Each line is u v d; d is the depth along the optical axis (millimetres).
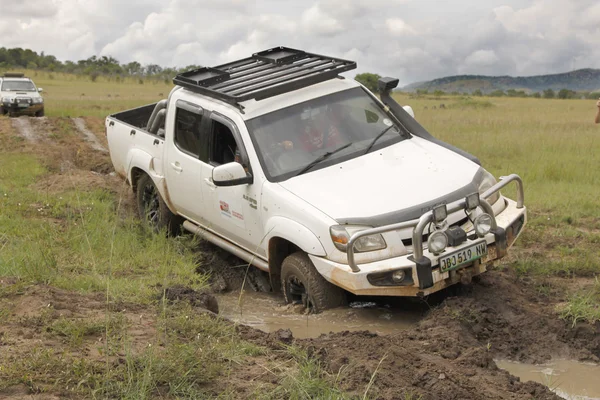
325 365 4461
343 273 5656
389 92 7531
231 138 7152
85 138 16781
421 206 5871
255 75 7746
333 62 7781
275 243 6520
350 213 5797
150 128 9000
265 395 3951
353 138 6910
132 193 10383
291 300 6512
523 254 7555
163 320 5062
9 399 3771
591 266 7035
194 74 8039
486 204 5949
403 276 5582
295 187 6309
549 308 5977
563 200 10008
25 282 5824
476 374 4555
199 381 4137
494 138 17797
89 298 5742
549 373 4969
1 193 10195
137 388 3871
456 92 88938
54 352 4422
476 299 5922
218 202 7238
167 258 7473
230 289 7445
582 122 23781
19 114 24703
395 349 4801
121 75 103250
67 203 9695
